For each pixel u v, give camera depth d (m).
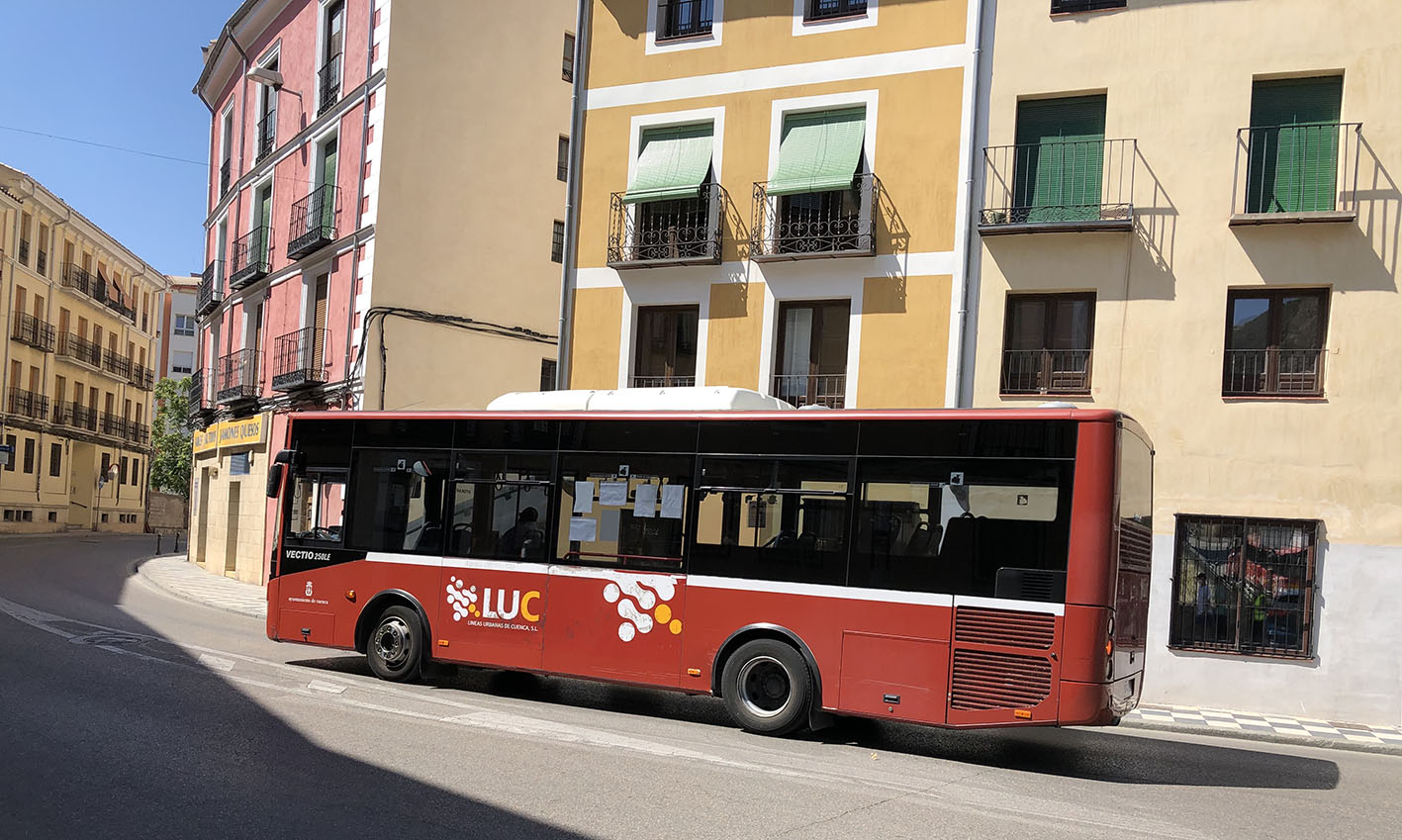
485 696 11.49
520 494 11.57
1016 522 9.27
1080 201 15.62
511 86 25.09
